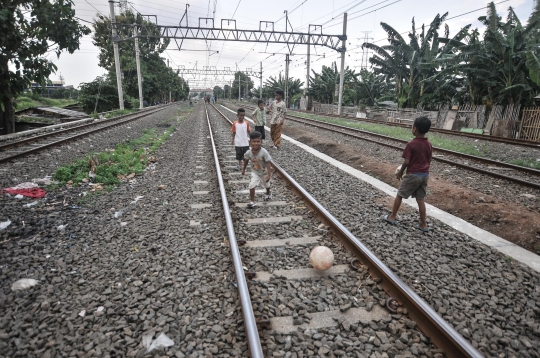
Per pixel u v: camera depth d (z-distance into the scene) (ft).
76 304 9.87
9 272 11.46
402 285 9.84
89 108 106.63
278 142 37.83
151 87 156.66
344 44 90.22
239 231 14.94
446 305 9.96
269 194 19.29
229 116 90.74
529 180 25.64
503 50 52.75
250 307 8.94
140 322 9.14
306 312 9.60
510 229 15.88
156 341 8.35
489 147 40.27
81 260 12.44
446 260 12.76
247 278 11.27
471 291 10.75
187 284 10.78
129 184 23.30
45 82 48.06
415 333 8.75
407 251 13.34
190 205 18.49
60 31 44.70
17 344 8.26
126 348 8.25
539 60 46.96
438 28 74.74
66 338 8.52
